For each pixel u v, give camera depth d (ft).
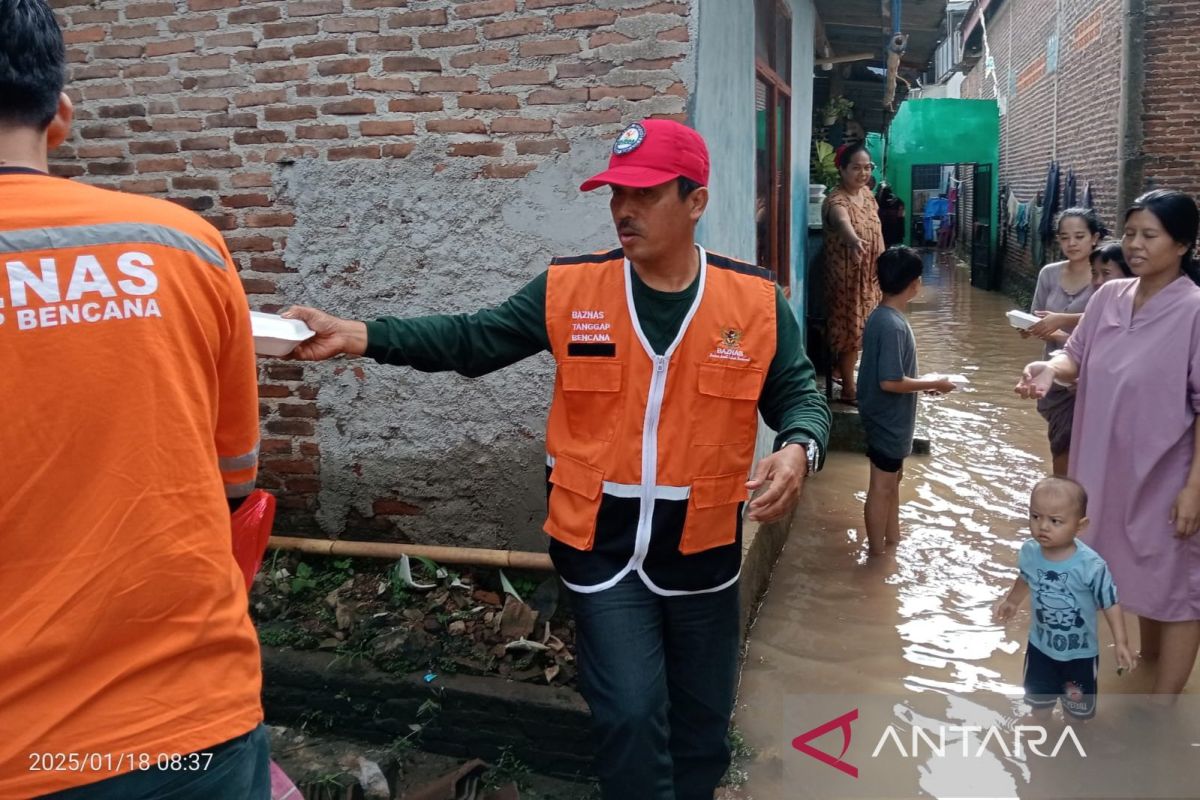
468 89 12.41
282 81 12.95
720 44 13.53
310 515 13.75
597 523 7.74
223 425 5.32
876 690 12.57
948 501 20.17
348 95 12.78
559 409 8.12
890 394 15.97
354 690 11.05
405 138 12.69
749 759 11.00
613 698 7.37
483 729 10.73
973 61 73.72
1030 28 53.67
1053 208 46.47
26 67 4.61
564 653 11.22
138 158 13.55
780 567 16.87
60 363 4.30
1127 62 33.83
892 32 26.45
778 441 7.53
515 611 11.69
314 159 13.00
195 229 4.95
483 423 13.01
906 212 80.28
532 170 12.35
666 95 11.86
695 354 7.63
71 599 4.29
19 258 4.31
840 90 41.06
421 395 13.12
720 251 13.88
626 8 11.84
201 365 4.83
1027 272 51.93
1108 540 11.37
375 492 13.47
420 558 12.76
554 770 10.57
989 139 59.36
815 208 29.04
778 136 21.97
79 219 4.51
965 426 26.43
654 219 7.36
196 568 4.63
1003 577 16.22
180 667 4.58
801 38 24.88
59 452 4.29
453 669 11.10
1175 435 10.73
